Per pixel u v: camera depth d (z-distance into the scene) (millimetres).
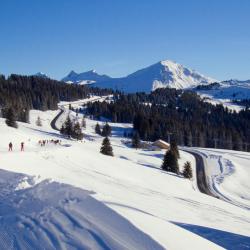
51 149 50500
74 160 46594
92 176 33125
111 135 156750
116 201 11680
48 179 14742
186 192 46969
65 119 180375
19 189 13328
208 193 61062
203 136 154000
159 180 50688
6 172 18516
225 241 12656
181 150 112500
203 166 87125
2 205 10914
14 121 103438
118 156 85375
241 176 80188
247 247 11992
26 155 36844
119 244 7438
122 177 44375
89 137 132500
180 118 190250
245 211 40219
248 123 192000
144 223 9133
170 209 19750
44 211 9852
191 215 19156
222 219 20891
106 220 8930
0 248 7469
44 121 168625
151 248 7363
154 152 103125
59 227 8484
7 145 57750
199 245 8531
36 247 7445
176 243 8078
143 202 20109
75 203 10562
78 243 7527
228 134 155625
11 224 8906
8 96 170875
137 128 159500
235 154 109375
